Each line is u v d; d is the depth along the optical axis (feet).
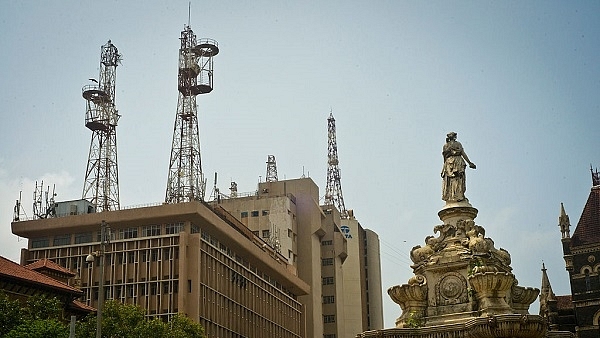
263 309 414.21
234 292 377.71
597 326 284.00
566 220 304.71
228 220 406.00
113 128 414.41
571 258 295.89
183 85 406.82
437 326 136.15
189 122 404.36
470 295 141.69
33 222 358.02
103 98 414.21
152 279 341.21
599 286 287.69
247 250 388.16
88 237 357.00
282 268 436.76
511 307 140.56
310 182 544.21
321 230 536.83
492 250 147.43
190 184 392.68
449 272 145.48
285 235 502.79
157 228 349.41
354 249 638.53
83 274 350.02
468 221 151.02
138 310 233.96
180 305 329.93
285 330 446.19
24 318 195.52
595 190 307.37
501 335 127.95
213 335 346.54
